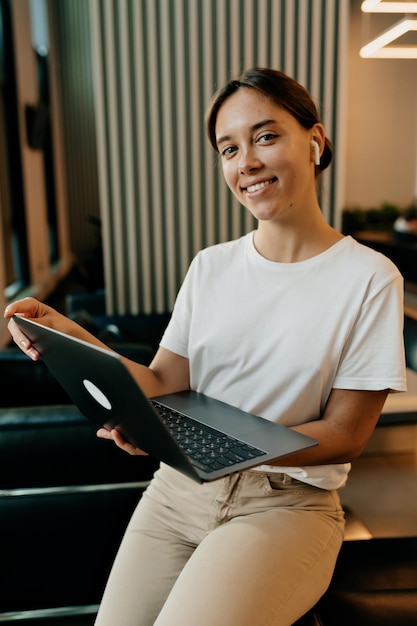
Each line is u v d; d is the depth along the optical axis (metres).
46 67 7.63
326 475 1.02
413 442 1.71
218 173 2.96
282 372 1.04
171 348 1.22
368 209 9.77
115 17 2.75
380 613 0.94
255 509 1.03
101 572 1.55
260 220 1.10
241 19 2.81
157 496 1.16
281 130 0.99
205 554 0.94
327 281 1.02
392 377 0.98
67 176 9.16
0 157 5.26
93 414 1.02
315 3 2.77
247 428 0.96
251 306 1.08
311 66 2.85
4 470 1.54
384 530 1.28
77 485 1.56
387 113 9.49
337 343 1.01
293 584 0.91
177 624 0.85
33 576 1.53
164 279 3.05
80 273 5.63
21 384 1.91
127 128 2.86
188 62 2.83
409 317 2.11
